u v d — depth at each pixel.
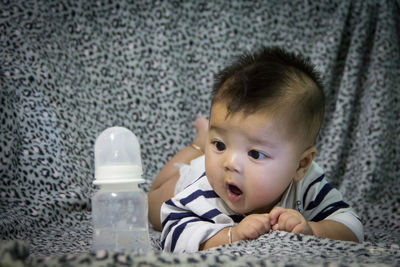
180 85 2.19
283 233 0.91
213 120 1.00
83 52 2.12
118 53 2.18
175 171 1.56
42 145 1.65
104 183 0.78
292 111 1.00
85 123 1.93
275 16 2.35
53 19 2.05
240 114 0.96
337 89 2.28
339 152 2.07
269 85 1.00
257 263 0.64
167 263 0.62
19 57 1.80
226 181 0.99
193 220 1.06
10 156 1.53
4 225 1.21
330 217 1.10
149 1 2.29
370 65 2.25
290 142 1.00
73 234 1.33
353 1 2.35
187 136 2.11
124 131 0.84
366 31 2.28
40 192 1.56
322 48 2.27
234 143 0.98
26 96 1.72
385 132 2.08
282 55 1.15
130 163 0.82
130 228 0.85
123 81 2.14
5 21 1.86
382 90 2.15
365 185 1.94
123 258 0.61
